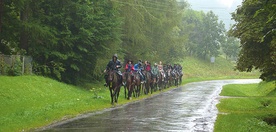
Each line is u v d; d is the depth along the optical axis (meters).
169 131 11.45
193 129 11.85
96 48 29.95
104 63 30.58
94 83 32.41
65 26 27.97
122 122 13.36
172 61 57.06
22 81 22.72
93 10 28.75
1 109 16.14
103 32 29.52
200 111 17.19
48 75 28.92
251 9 17.27
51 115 14.48
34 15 27.66
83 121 13.64
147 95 28.03
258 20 16.58
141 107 18.94
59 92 24.02
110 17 31.02
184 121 13.69
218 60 101.62
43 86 23.75
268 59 16.89
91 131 11.41
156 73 31.97
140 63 26.92
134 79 24.30
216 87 41.16
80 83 30.91
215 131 11.41
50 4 28.20
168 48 50.59
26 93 20.72
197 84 49.28
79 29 28.23
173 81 42.88
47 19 28.17
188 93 30.72
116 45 31.94
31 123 12.72
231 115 15.38
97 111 17.03
